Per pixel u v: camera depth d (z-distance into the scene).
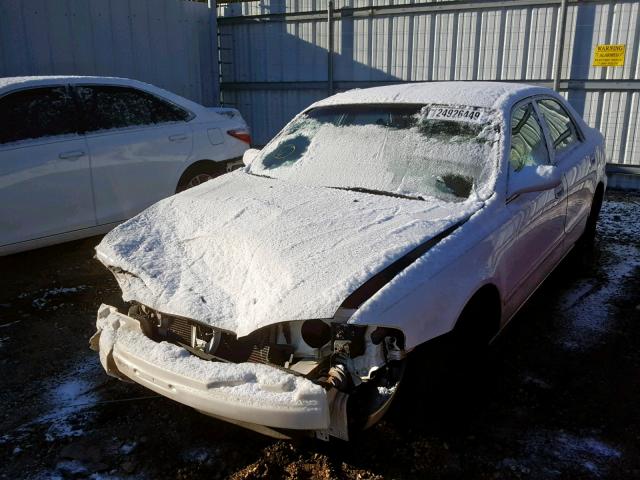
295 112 10.25
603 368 3.42
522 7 8.09
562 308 4.25
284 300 2.32
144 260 2.84
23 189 4.64
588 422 2.90
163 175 5.59
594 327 3.94
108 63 8.29
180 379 2.36
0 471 2.62
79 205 5.01
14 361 3.58
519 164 3.39
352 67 9.52
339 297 2.23
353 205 3.05
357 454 2.68
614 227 6.39
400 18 8.94
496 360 3.50
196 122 5.93
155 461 2.68
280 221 2.88
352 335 2.22
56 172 4.82
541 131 3.85
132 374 2.56
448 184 3.19
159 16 8.91
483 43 8.47
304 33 9.78
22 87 4.79
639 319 4.06
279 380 2.20
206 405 2.29
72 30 7.80
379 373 2.34
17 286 4.76
